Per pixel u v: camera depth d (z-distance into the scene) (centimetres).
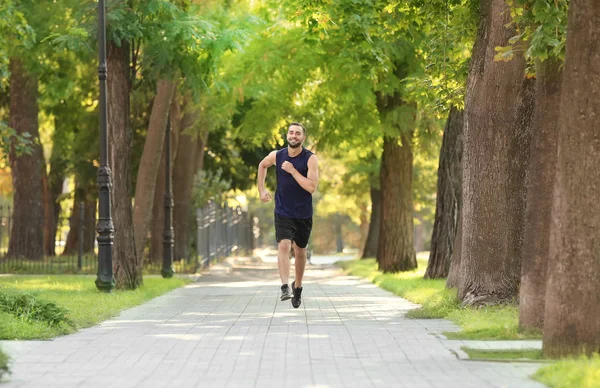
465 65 1786
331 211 5788
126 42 2161
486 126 1502
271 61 2766
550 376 812
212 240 3697
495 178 1500
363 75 2528
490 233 1502
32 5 2552
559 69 1132
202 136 3725
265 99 2927
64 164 3981
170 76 2178
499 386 791
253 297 1955
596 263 936
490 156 1502
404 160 2927
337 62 2672
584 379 771
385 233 2941
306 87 2973
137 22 2095
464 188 1537
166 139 2780
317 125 2977
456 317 1364
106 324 1351
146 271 3055
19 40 2428
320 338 1138
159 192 3562
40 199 3475
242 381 820
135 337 1165
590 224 936
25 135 2769
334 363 927
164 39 2148
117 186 2175
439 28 1777
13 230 3388
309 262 4647
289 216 1388
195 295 2044
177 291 2209
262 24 2791
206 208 3503
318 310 1582
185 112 3189
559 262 945
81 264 3030
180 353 1008
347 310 1579
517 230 1504
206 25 2173
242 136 3025
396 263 2925
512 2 1274
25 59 2875
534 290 1148
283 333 1198
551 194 1138
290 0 2125
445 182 2389
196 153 3859
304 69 2789
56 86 3131
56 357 980
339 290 2184
